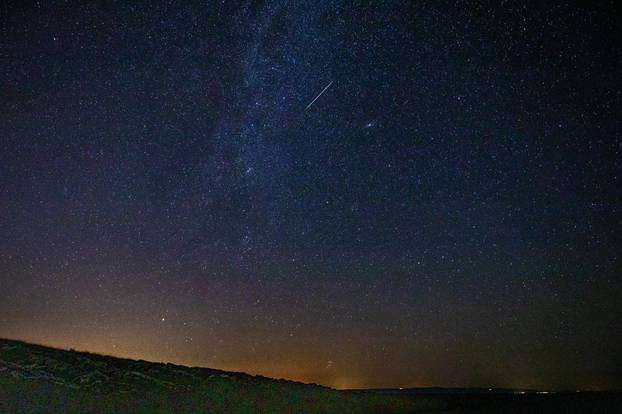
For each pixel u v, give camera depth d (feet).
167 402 59.31
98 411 53.06
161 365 73.51
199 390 65.21
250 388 69.51
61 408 52.31
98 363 68.54
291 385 74.95
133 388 61.77
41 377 59.72
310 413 63.98
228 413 59.57
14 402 51.83
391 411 69.46
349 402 70.95
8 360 63.10
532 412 67.97
